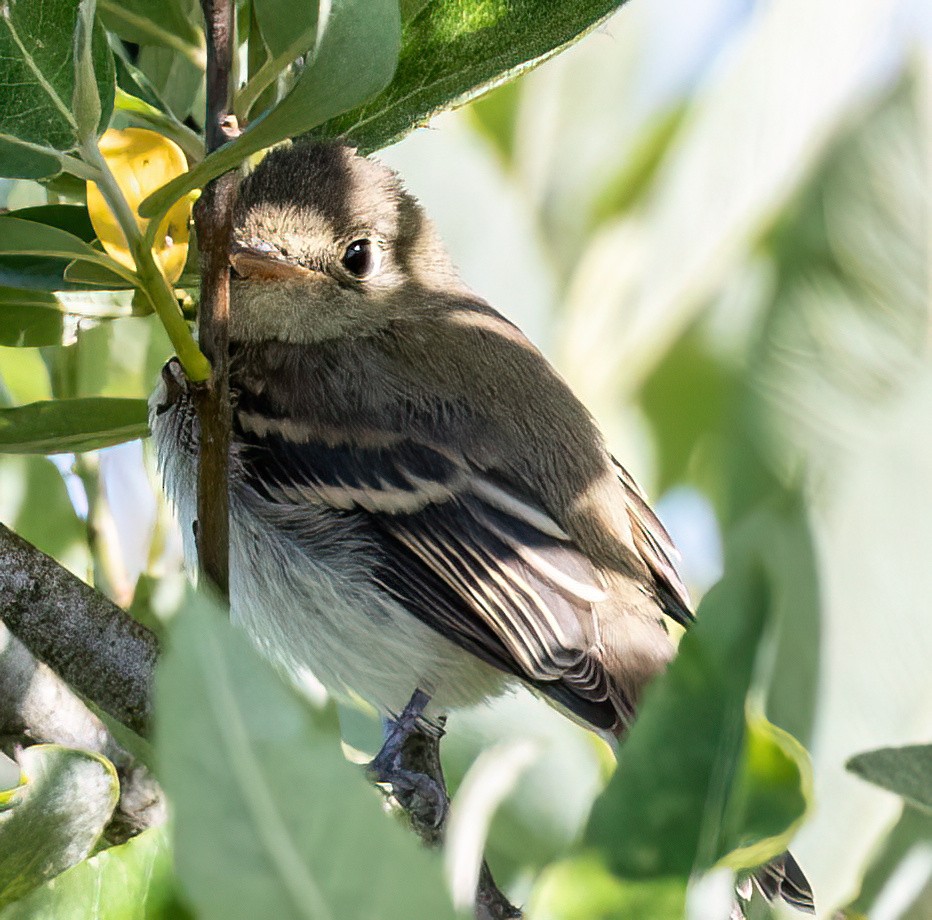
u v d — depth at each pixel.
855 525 5.02
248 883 2.41
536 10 6.26
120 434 6.38
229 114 5.11
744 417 5.52
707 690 2.57
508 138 9.00
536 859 5.97
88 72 4.83
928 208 5.86
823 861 4.78
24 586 5.84
